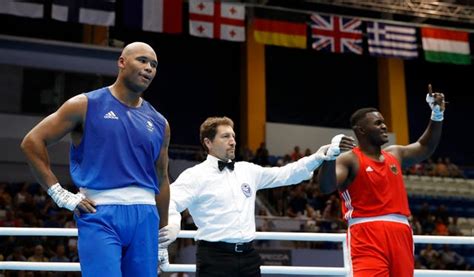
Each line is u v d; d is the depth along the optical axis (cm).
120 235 258
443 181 1644
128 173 264
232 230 325
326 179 343
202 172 337
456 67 1881
